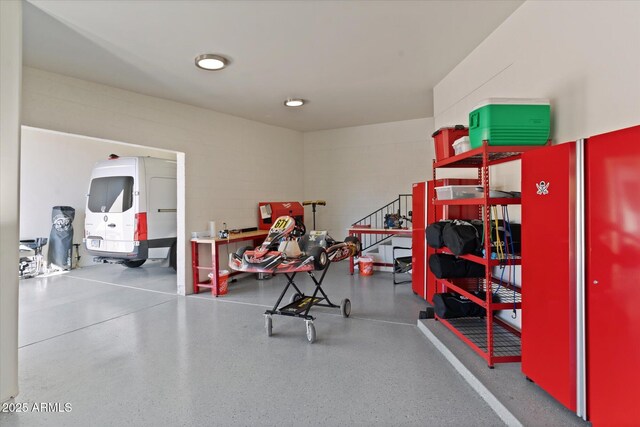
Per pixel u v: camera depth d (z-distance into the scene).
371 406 2.05
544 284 1.90
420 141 6.28
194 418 1.97
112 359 2.74
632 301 1.42
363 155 6.80
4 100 2.02
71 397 2.20
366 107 5.29
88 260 7.21
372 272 5.95
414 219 4.53
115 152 7.69
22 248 6.06
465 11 2.61
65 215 6.62
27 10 2.43
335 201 7.11
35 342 3.10
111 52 3.11
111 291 4.98
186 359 2.73
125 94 4.06
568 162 1.71
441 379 2.35
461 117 3.55
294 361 2.67
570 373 1.72
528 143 2.24
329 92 4.48
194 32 2.81
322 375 2.44
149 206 5.38
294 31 2.84
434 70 3.77
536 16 2.39
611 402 1.52
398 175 6.50
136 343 3.06
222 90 4.27
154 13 2.51
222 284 4.72
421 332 3.24
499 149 2.25
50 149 6.71
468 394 2.16
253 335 3.23
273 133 6.54
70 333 3.32
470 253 2.58
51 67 3.35
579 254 1.66
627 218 1.43
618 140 1.46
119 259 5.39
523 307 2.10
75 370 2.56
